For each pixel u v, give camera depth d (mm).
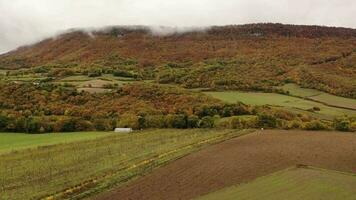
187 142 71750
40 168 57312
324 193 40719
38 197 43000
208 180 47375
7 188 47500
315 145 65812
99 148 71000
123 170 52656
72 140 81062
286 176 47375
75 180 49156
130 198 41531
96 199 41438
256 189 43125
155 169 52469
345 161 55719
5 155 67875
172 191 43531
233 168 52281
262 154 59719
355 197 39250
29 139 84562
